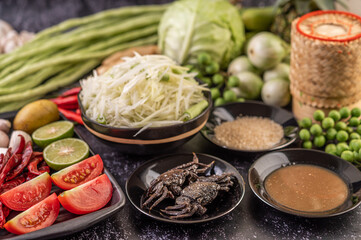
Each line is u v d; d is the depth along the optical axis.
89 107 0.59
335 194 0.52
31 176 0.56
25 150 0.59
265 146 0.62
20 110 0.66
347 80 0.62
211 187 0.51
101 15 0.91
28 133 0.65
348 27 0.63
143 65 0.58
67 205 0.49
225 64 0.81
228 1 0.87
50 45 0.84
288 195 0.52
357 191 0.52
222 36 0.77
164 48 0.81
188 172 0.53
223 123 0.68
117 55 0.81
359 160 0.57
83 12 1.12
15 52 0.86
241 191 0.52
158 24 0.92
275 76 0.73
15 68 0.83
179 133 0.55
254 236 0.49
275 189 0.53
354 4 0.74
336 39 0.60
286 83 0.72
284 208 0.50
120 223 0.52
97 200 0.51
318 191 0.52
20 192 0.51
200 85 0.62
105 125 0.55
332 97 0.64
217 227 0.50
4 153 0.60
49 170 0.58
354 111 0.62
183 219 0.49
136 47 0.86
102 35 0.88
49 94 0.81
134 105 0.56
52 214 0.50
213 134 0.65
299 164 0.57
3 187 0.54
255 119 0.68
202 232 0.50
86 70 0.86
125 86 0.57
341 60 0.60
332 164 0.56
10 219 0.51
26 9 1.15
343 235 0.49
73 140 0.61
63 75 0.84
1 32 1.03
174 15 0.79
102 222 0.52
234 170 0.55
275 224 0.51
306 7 0.74
